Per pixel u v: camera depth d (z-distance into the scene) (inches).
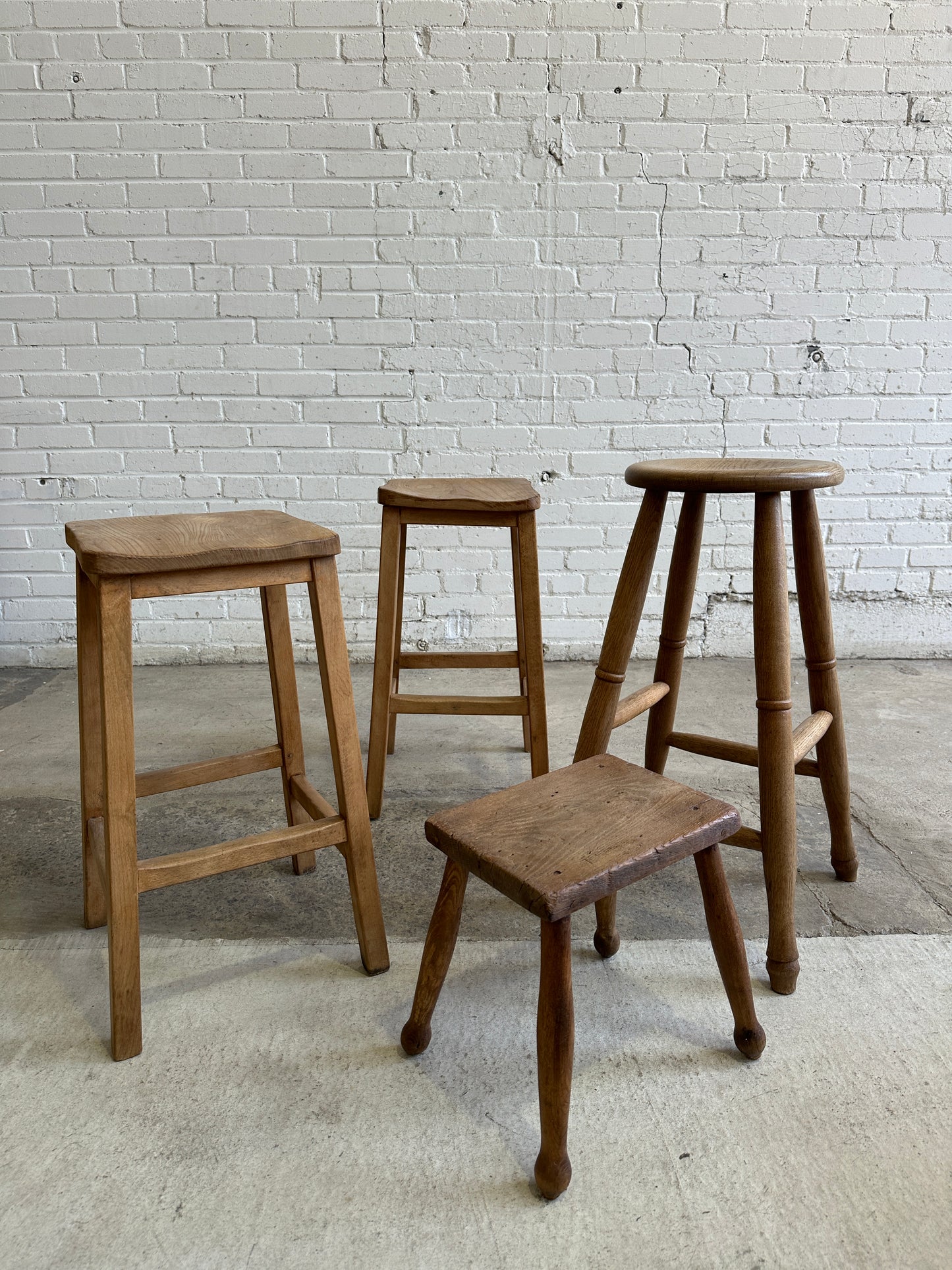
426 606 118.4
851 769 87.1
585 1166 42.7
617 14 100.1
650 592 119.3
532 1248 38.6
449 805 81.2
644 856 41.8
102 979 56.6
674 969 57.7
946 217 107.0
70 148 102.3
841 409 113.6
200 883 68.5
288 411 111.9
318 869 70.9
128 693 47.2
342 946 60.4
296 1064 49.4
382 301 108.4
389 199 105.2
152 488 113.9
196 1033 51.8
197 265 106.6
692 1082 48.0
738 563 118.6
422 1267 37.7
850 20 100.7
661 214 106.7
